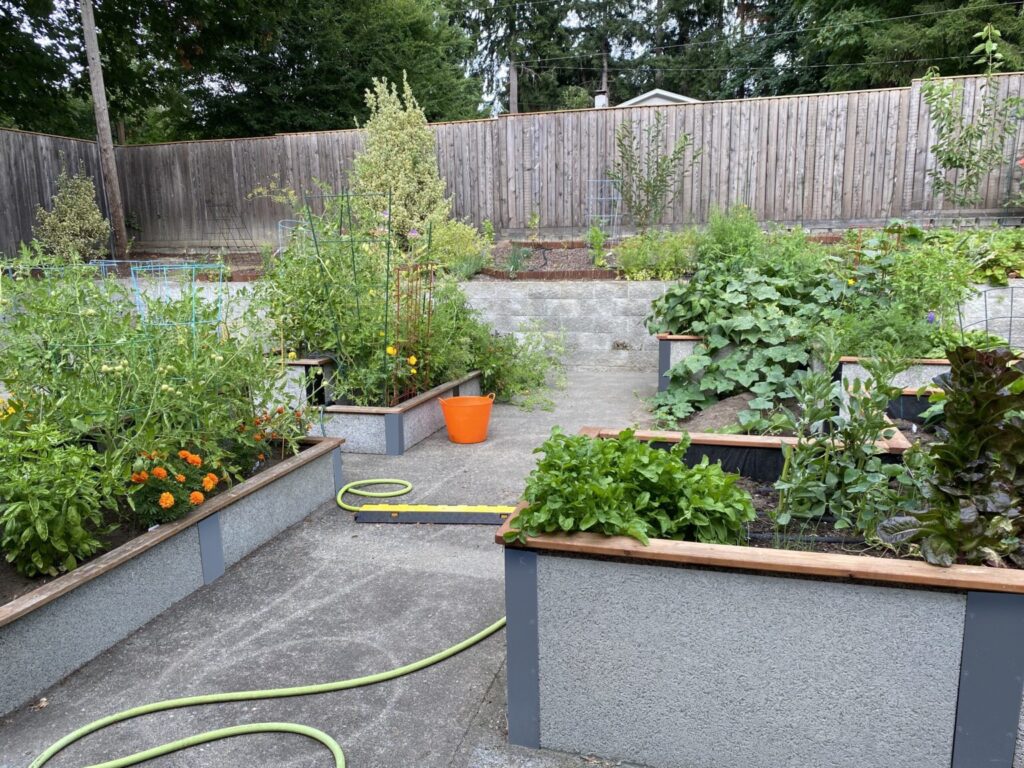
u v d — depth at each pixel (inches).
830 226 381.4
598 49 1323.8
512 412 239.8
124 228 450.3
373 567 127.1
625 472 83.0
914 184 368.5
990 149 345.1
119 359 129.6
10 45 560.1
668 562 71.4
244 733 84.7
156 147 472.7
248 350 150.3
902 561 67.8
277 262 236.1
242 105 798.5
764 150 384.2
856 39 694.5
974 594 64.6
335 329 212.1
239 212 467.8
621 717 76.7
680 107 389.7
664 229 399.9
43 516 97.3
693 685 73.7
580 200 410.9
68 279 146.9
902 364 102.3
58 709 89.6
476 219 429.7
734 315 232.4
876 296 229.5
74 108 723.4
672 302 247.8
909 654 67.3
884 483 93.6
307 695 91.4
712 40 1216.2
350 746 81.7
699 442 115.3
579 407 243.3
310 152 450.3
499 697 90.1
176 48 631.2
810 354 212.1
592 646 76.0
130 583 106.5
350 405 203.9
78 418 115.4
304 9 761.0
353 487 166.9
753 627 70.7
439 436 213.2
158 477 114.2
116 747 82.5
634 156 399.9
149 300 148.3
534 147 412.8
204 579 121.6
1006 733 66.5
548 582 76.2
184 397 129.2
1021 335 239.6
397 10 841.5
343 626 107.4
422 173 394.6
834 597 68.0
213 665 98.1
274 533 141.0
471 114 1043.3
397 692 91.5
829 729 70.7
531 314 321.1
